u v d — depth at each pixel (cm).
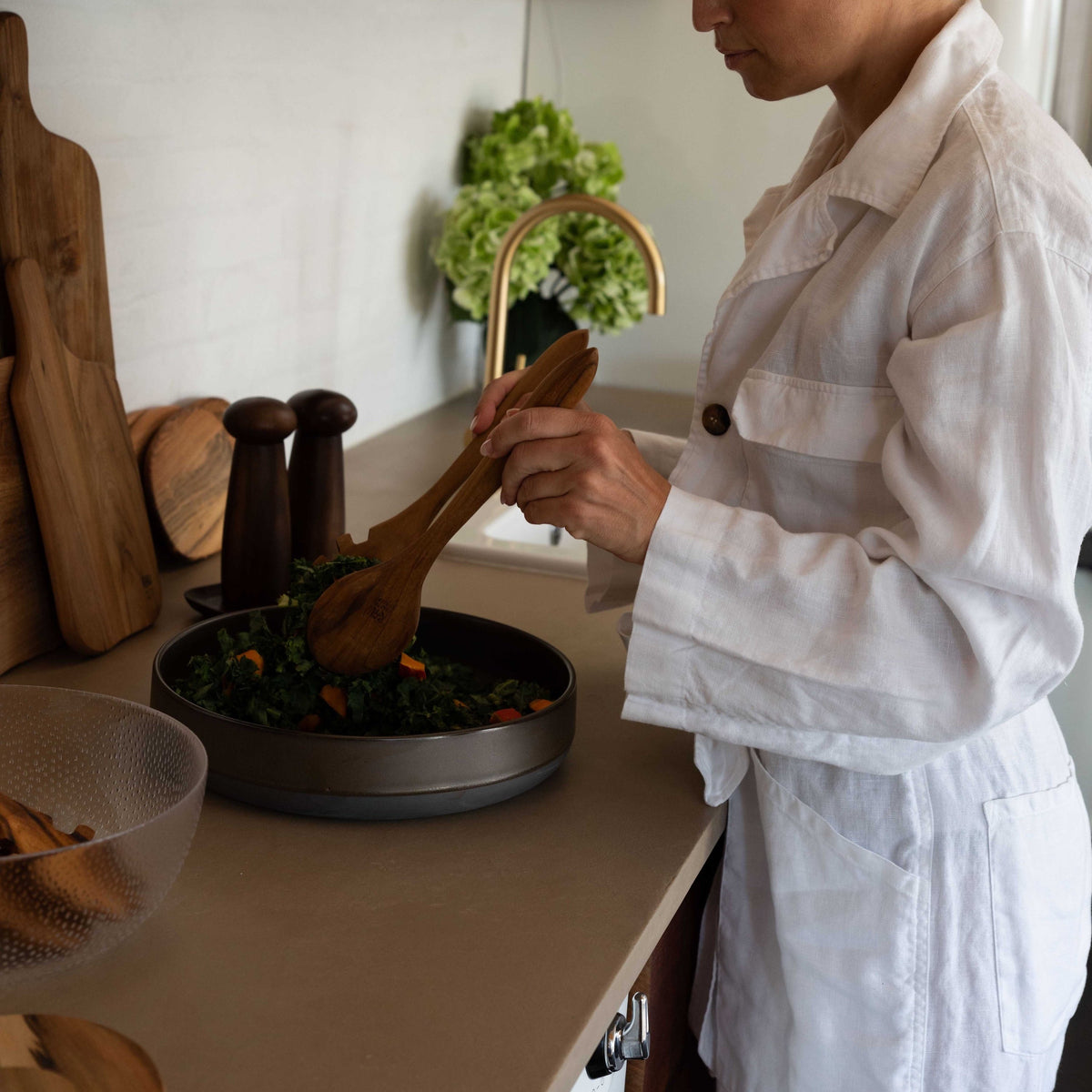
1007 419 73
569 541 197
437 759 82
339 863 78
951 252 77
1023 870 93
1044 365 73
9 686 79
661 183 235
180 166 137
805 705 79
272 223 160
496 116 219
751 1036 101
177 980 65
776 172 229
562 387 83
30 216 105
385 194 194
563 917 74
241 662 88
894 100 87
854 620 77
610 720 106
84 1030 55
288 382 172
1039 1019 96
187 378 146
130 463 116
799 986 94
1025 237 75
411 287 210
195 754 71
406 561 82
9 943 59
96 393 112
